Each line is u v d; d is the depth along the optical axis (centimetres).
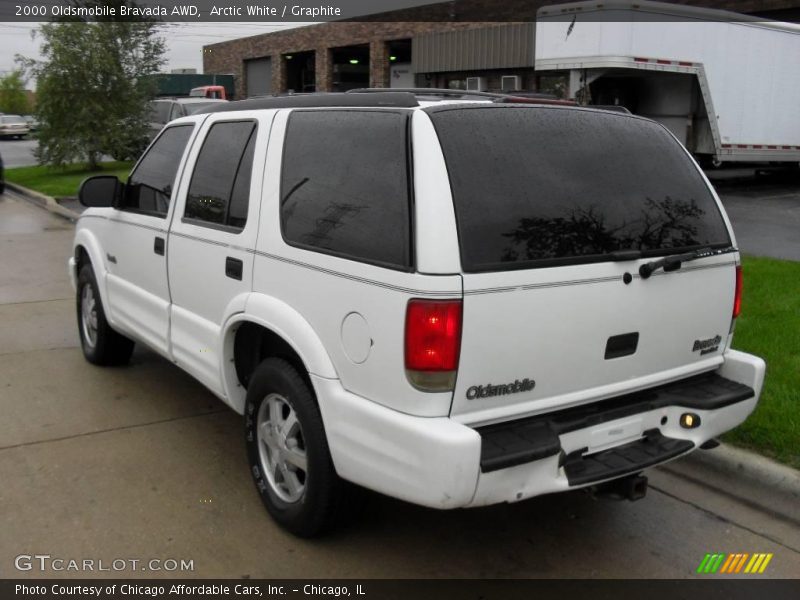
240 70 3847
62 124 2230
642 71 1612
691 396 362
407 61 2905
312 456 344
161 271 470
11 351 655
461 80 2531
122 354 603
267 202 375
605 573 352
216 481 427
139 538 369
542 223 315
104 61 2175
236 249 389
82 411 523
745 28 1659
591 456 335
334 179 341
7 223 1441
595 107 375
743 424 457
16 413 518
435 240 290
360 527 384
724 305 380
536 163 326
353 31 2977
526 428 314
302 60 3516
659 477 447
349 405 317
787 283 775
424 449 288
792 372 526
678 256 346
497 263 299
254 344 403
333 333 327
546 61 1581
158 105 2380
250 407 387
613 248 333
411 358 291
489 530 386
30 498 404
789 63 1773
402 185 306
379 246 308
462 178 302
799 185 1884
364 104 348
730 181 1977
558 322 314
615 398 349
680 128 1708
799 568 359
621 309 333
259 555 357
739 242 1092
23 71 2202
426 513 400
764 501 418
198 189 437
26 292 880
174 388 570
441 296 287
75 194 1772
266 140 389
